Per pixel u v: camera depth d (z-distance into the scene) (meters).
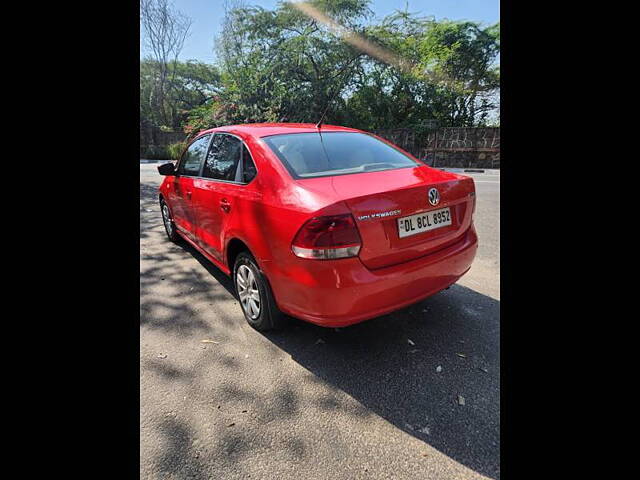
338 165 2.58
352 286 1.99
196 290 3.41
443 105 19.42
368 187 2.18
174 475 1.59
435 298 3.18
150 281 3.61
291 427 1.84
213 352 2.46
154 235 5.26
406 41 19.81
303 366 2.30
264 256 2.32
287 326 2.76
